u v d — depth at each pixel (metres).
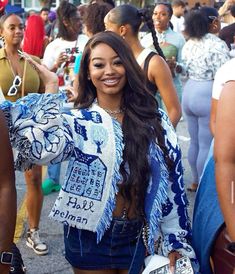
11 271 2.46
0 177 2.10
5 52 4.07
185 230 2.64
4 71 4.03
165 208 2.62
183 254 2.55
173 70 5.75
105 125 2.53
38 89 4.16
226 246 2.32
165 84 3.86
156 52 4.21
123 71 2.60
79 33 5.74
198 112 5.47
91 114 2.54
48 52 5.71
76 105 2.66
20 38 4.08
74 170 2.48
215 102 3.02
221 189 2.12
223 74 2.29
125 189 2.52
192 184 5.90
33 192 4.32
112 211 2.51
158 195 2.55
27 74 4.07
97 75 2.60
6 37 4.05
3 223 2.08
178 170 2.63
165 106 3.89
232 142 2.12
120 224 2.57
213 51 5.31
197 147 5.74
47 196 5.70
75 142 2.46
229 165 2.12
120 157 2.50
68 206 2.50
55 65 5.21
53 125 2.40
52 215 2.51
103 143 2.49
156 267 2.54
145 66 3.85
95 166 2.48
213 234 2.36
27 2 19.92
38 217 4.43
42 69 3.12
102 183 2.49
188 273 2.50
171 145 2.63
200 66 5.36
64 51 5.47
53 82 3.10
